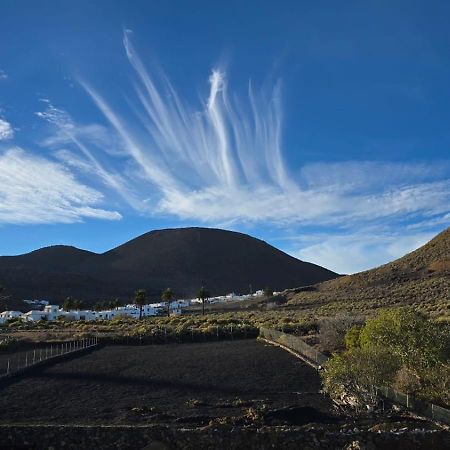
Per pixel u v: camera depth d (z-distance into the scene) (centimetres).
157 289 19312
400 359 2622
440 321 3769
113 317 9812
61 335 5581
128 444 2064
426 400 2464
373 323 2850
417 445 2039
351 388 2552
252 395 2781
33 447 2069
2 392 2889
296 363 3644
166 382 3147
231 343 4975
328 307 7994
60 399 2719
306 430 2098
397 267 10194
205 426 2158
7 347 4706
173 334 5359
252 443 2059
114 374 3425
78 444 2077
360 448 1992
